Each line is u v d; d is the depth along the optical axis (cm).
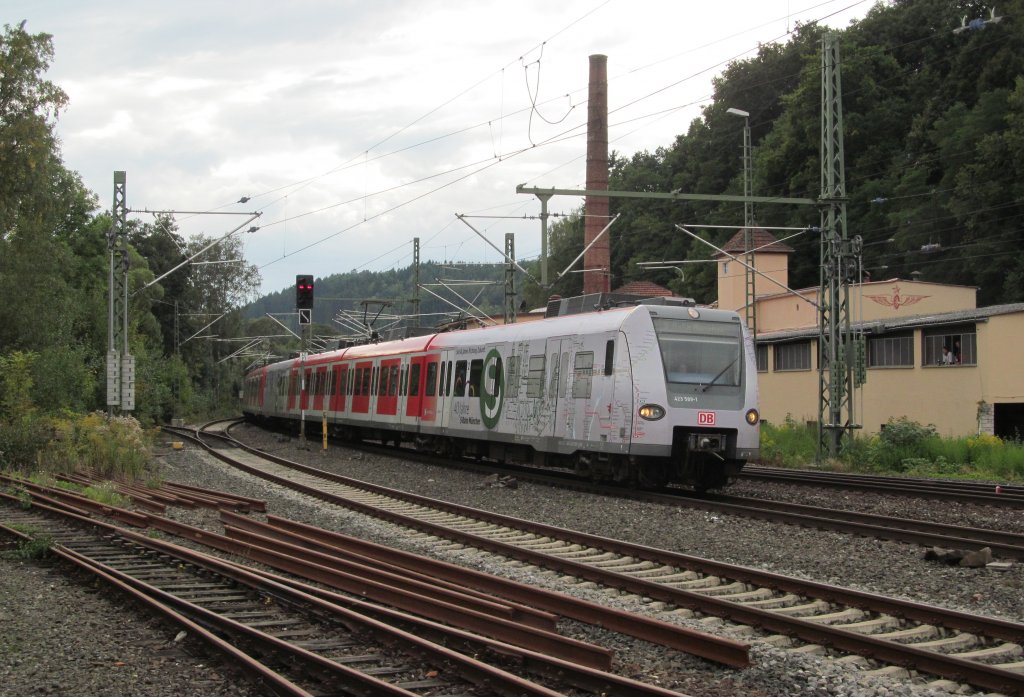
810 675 701
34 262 4053
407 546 1312
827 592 929
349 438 3631
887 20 6269
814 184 6109
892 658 730
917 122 5697
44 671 717
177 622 820
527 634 752
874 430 3803
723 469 1869
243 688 676
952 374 3419
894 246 5653
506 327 2338
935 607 834
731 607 871
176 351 7038
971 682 681
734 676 707
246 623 845
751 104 7200
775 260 5553
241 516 1470
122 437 2419
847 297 2714
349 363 3500
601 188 4106
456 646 760
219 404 7938
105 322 4769
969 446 2723
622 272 7712
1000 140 4772
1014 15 5247
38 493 1788
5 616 888
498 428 2264
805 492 1942
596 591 1008
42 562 1161
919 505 1706
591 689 656
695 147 7562
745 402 1834
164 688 676
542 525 1382
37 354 3438
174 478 2255
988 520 1528
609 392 1830
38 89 3441
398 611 873
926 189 5550
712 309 1880
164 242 7581
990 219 4906
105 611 909
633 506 1650
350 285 13788
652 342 1795
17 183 3525
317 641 787
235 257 8712
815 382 4047
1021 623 845
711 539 1314
